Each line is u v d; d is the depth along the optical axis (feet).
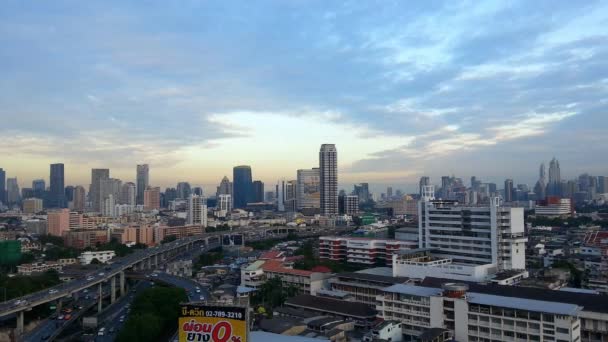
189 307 365.20
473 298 601.21
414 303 649.20
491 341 572.51
